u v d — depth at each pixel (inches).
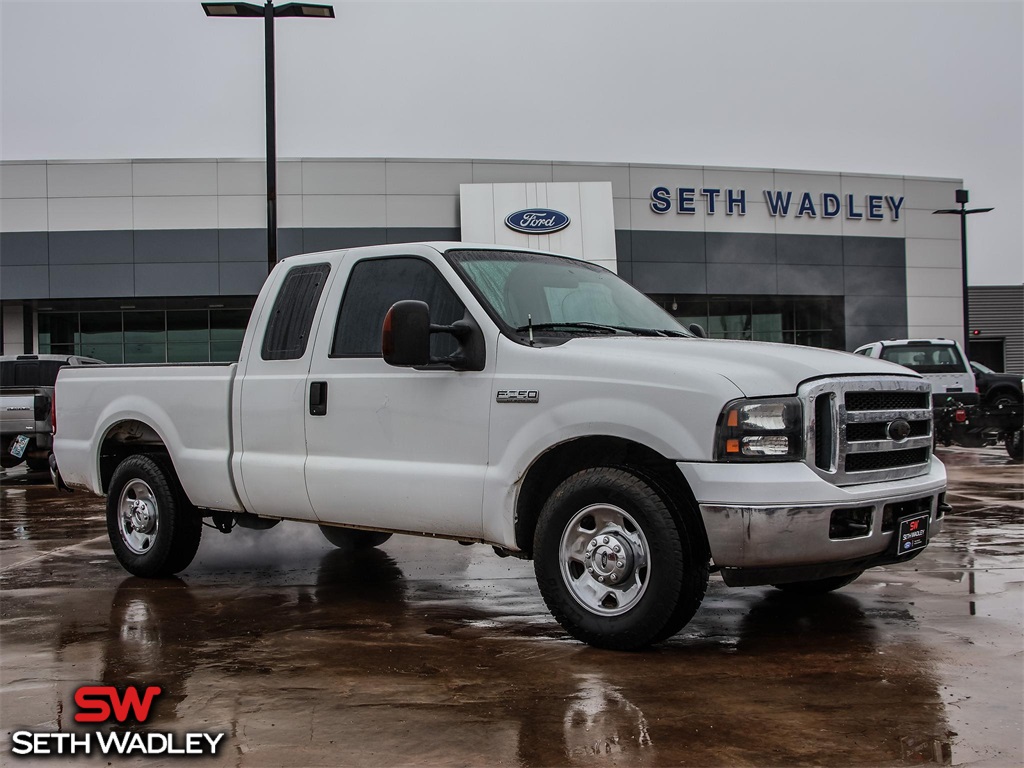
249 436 228.1
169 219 1130.7
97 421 265.7
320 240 1139.9
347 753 128.4
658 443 167.0
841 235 1266.0
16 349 1202.0
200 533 251.4
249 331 233.6
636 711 143.0
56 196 1125.7
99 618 207.5
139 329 1226.6
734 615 203.6
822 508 161.2
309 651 178.7
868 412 173.8
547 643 182.9
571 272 220.5
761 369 168.1
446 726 137.9
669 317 226.2
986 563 263.0
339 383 209.8
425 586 241.3
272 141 591.2
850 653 173.6
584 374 177.0
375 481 201.0
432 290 203.0
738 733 133.9
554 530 178.7
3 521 383.6
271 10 593.9
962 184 1305.4
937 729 134.9
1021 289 1763.0
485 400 187.6
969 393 648.4
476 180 1157.1
